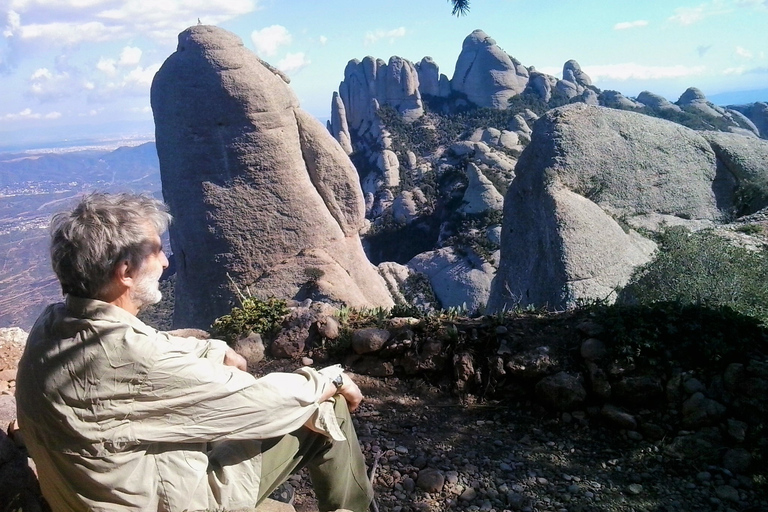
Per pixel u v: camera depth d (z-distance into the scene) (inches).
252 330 185.6
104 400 64.3
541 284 478.0
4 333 123.1
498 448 135.4
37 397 65.5
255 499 73.5
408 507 117.1
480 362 158.1
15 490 80.4
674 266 273.4
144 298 72.5
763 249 362.9
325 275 749.9
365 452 136.2
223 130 724.0
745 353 139.4
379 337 166.7
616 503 115.7
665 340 144.8
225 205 736.3
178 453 68.6
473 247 1528.1
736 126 2140.7
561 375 145.9
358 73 2758.4
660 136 573.9
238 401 69.5
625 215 532.1
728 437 128.6
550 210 480.4
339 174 802.2
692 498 116.1
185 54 724.7
